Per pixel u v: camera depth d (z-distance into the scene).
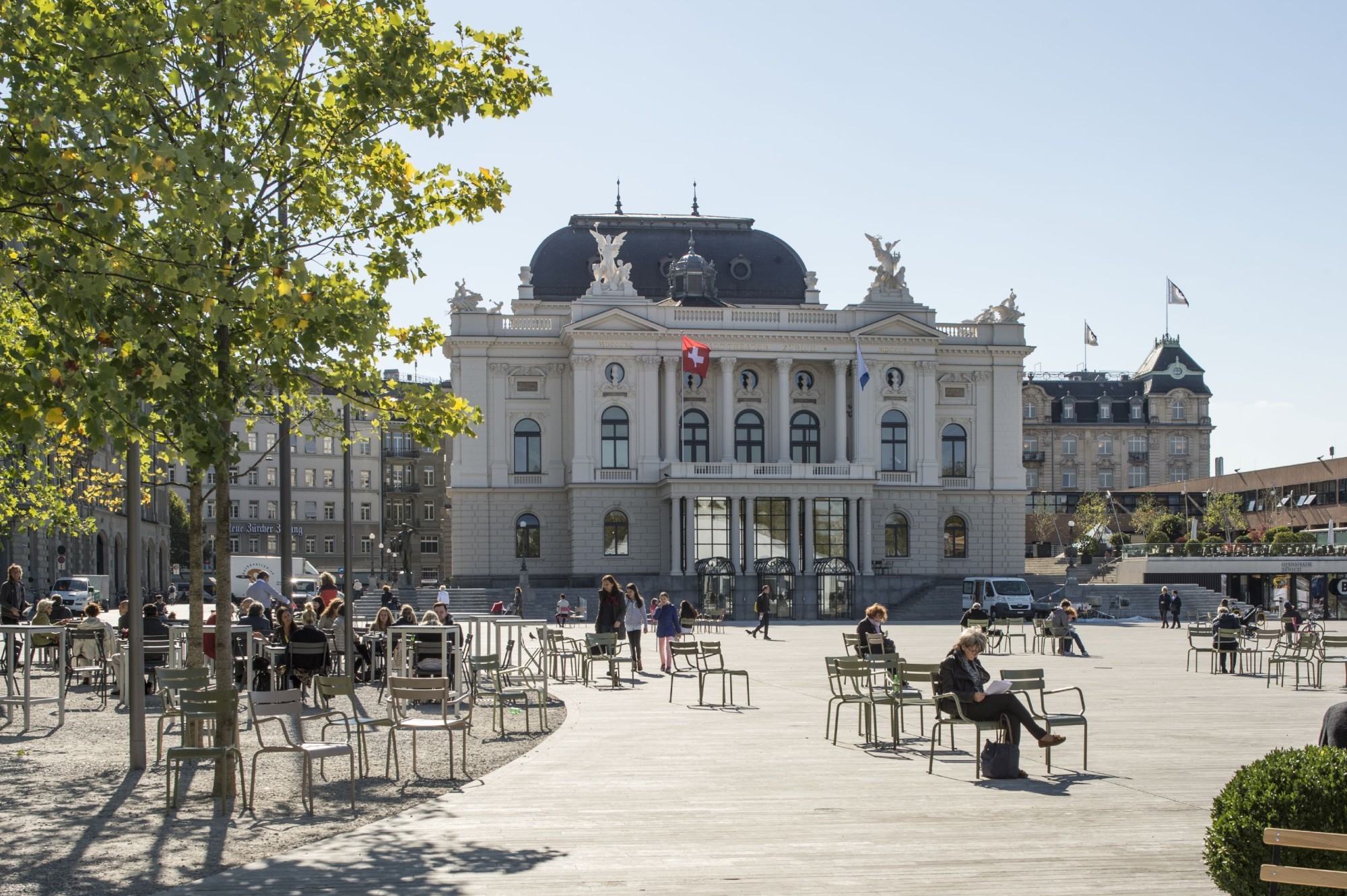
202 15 16.30
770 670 41.75
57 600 43.28
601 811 17.92
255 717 19.19
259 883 14.17
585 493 92.44
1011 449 99.25
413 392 22.72
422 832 16.62
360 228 22.28
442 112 20.91
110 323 16.05
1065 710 29.56
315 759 22.66
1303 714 28.81
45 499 40.84
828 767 21.45
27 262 15.61
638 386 93.50
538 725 27.30
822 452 97.44
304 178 20.69
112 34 16.34
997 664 45.38
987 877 14.22
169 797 17.88
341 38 20.31
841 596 90.12
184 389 16.73
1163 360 175.88
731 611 88.62
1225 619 40.94
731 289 103.44
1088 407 172.88
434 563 156.12
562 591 86.56
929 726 26.89
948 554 98.50
